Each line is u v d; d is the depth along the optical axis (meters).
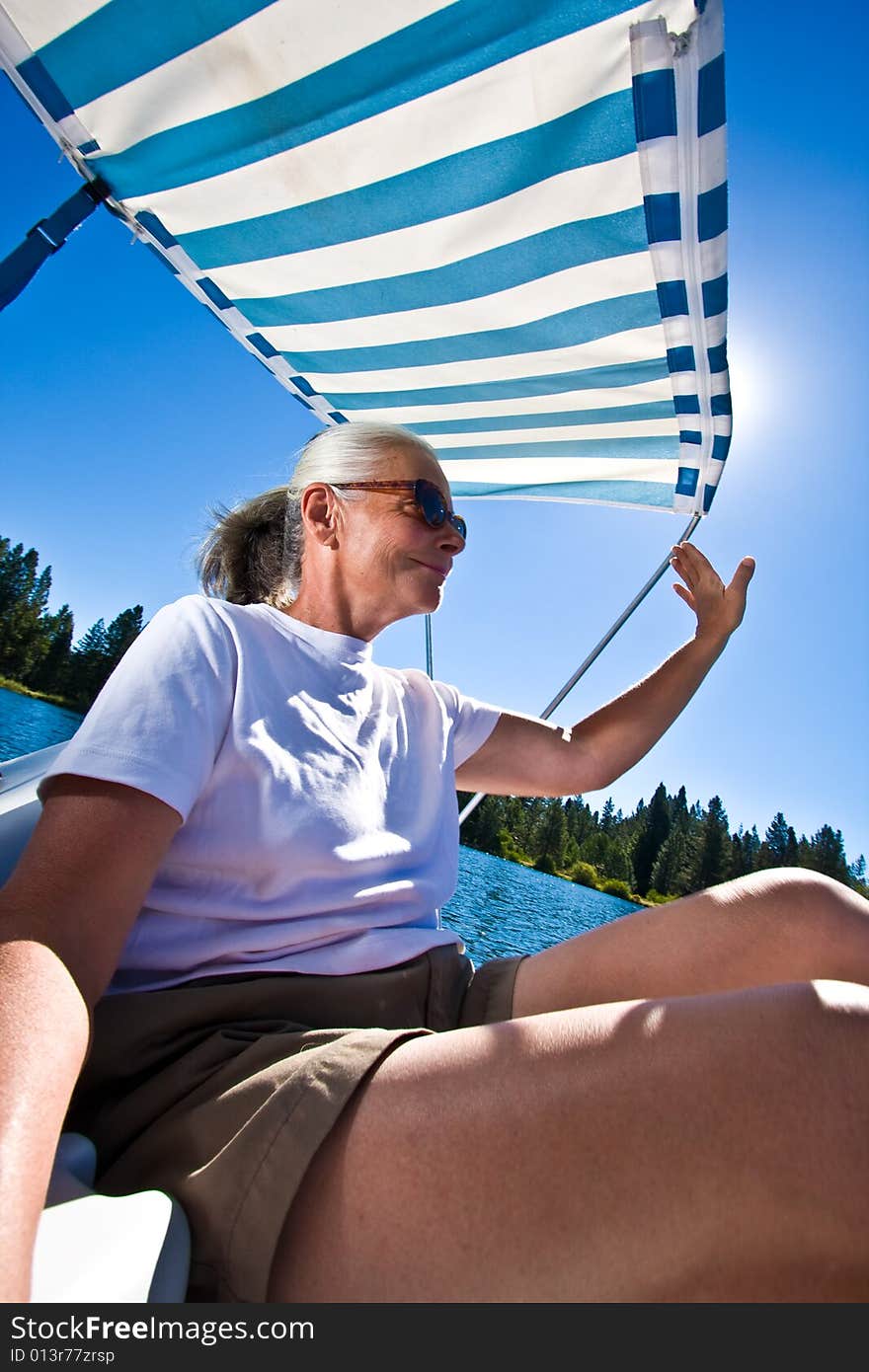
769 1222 0.43
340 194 1.72
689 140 1.35
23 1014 0.46
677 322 1.73
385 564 1.17
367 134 1.57
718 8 1.19
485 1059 0.54
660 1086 0.48
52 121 1.66
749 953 0.90
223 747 0.81
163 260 2.03
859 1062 0.46
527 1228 0.46
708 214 1.46
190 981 0.76
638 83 1.30
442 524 1.21
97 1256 0.45
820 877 0.93
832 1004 0.49
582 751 1.38
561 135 1.45
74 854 0.62
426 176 1.62
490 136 1.51
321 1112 0.54
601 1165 0.47
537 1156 0.48
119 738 0.70
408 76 1.44
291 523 1.28
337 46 1.42
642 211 1.54
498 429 2.40
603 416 2.14
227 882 0.79
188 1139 0.61
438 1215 0.48
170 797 0.69
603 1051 0.51
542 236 1.67
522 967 1.01
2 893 0.58
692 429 2.06
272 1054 0.64
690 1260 0.44
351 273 1.94
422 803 1.04
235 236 1.91
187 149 1.68
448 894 1.03
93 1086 0.71
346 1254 0.50
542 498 2.71
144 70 1.54
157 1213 0.52
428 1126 0.51
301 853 0.81
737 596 1.53
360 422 1.26
